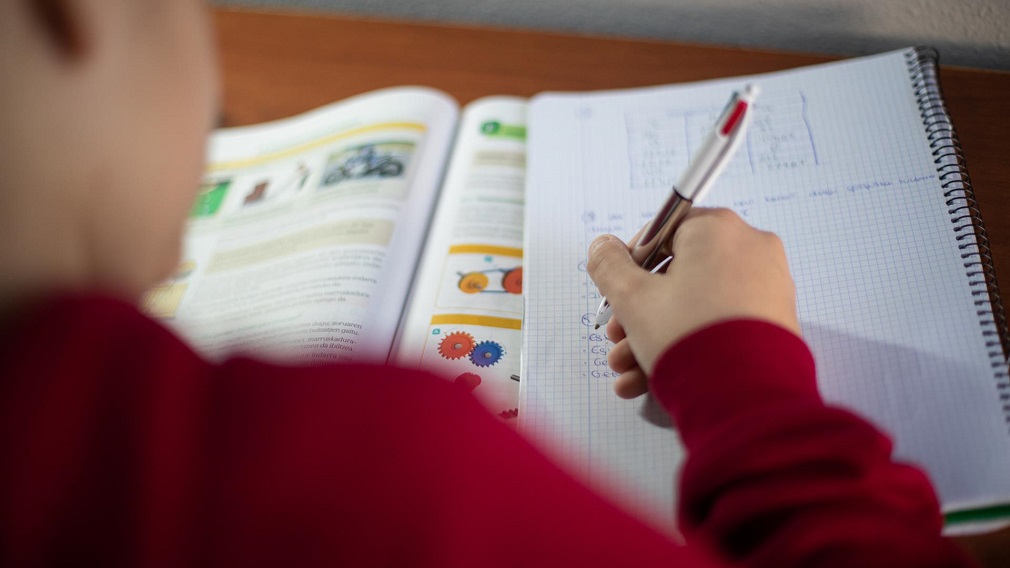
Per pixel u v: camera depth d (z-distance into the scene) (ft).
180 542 0.75
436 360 1.78
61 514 0.72
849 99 2.00
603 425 1.57
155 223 0.87
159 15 0.80
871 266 1.65
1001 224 1.83
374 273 1.95
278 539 0.78
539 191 2.05
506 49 2.56
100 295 0.78
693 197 1.41
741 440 1.07
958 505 1.31
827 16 2.35
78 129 0.73
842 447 1.04
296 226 2.16
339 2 2.86
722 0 2.43
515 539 0.87
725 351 1.20
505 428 0.95
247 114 2.53
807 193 1.83
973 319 1.52
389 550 0.79
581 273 1.85
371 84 2.54
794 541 0.99
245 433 0.81
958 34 2.26
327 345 1.77
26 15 0.68
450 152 2.31
